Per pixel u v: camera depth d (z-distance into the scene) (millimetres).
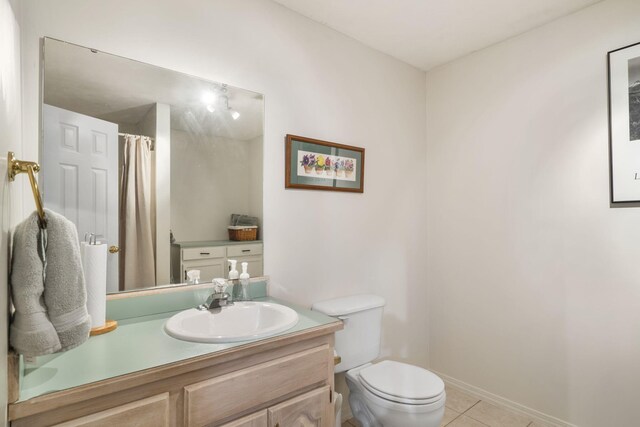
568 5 1908
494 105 2328
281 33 1893
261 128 1812
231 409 1086
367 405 1715
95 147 1353
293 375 1238
